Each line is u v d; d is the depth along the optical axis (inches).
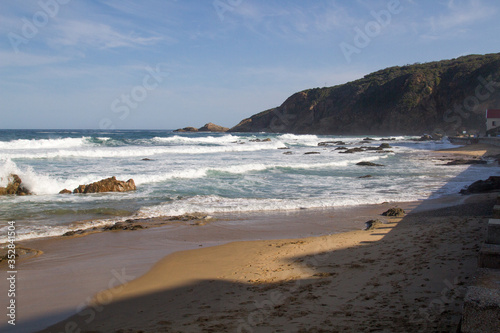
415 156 1333.7
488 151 1440.7
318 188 649.0
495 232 162.6
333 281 220.5
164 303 209.5
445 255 238.8
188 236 367.9
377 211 466.3
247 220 432.1
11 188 573.0
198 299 212.2
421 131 3440.0
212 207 497.0
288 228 395.2
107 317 193.0
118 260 294.7
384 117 3735.2
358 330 151.2
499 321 103.7
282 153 1409.9
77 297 221.8
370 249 286.4
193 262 286.7
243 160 1099.3
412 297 179.5
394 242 298.5
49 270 271.3
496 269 136.8
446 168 952.9
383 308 171.3
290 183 698.8
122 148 1368.1
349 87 4441.4
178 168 851.4
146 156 1179.3
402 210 435.2
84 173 746.8
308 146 2031.3
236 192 606.9
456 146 1876.2
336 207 498.6
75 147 1422.2
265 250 314.2
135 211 470.0
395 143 2287.2
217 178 743.1
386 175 818.2
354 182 716.0
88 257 302.7
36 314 198.5
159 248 328.2
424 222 372.2
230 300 206.1
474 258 224.1
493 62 3127.5
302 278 233.8
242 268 267.9
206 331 165.0
